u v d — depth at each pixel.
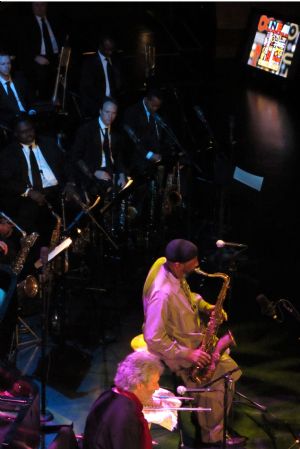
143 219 11.82
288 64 18.33
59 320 9.37
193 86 17.75
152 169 10.67
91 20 19.45
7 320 7.90
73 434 5.80
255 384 8.29
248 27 19.47
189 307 7.16
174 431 7.54
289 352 8.93
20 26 14.38
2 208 10.95
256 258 11.20
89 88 14.02
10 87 12.61
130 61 17.70
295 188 13.23
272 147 14.87
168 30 19.58
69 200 10.61
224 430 6.56
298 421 7.66
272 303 7.77
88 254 10.55
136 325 9.66
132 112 12.38
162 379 8.37
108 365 8.70
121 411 5.32
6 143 12.31
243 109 16.94
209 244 11.57
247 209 12.62
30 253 10.33
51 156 11.09
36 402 6.00
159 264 7.27
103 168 11.53
